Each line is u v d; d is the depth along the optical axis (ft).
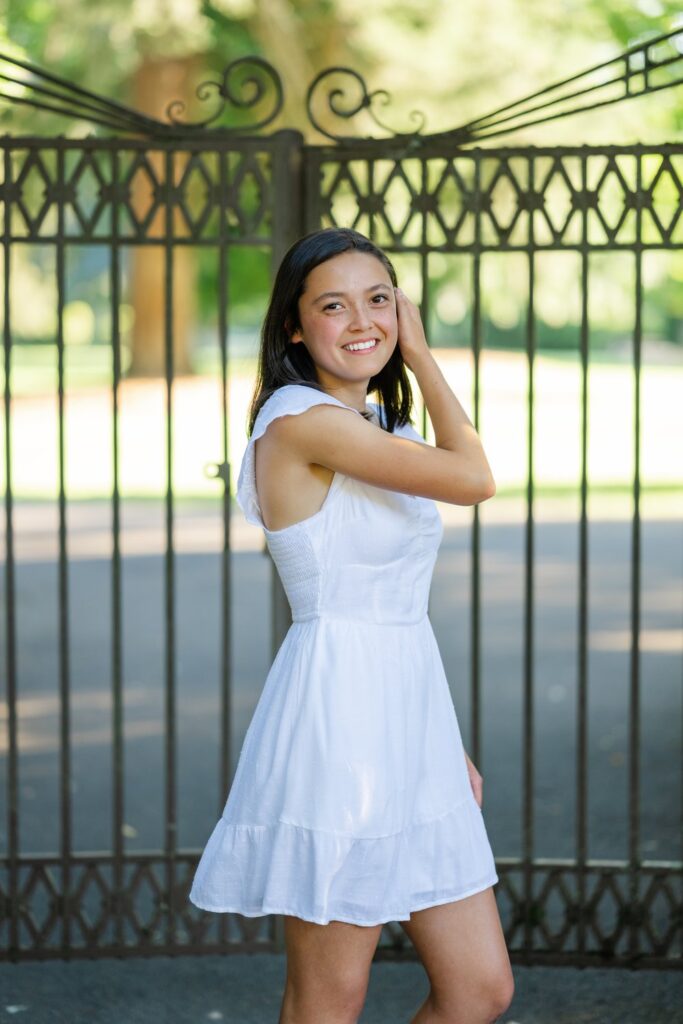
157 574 45.85
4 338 15.90
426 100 74.33
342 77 75.61
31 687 31.04
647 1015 14.98
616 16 74.69
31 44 77.66
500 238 16.11
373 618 10.72
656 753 25.23
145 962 16.44
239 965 16.34
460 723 27.61
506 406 101.14
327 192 16.43
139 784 23.71
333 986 10.62
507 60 74.02
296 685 10.62
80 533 55.26
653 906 18.24
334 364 10.91
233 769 24.43
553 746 25.68
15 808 16.44
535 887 18.93
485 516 60.80
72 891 18.62
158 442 82.43
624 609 39.78
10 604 16.40
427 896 10.77
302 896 10.36
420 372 11.07
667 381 123.03
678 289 155.53
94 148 16.06
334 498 10.68
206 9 76.33
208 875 10.85
